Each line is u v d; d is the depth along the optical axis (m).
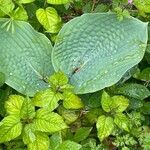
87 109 0.63
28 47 0.64
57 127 0.55
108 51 0.64
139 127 0.63
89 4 0.71
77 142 0.60
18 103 0.58
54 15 0.65
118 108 0.60
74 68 0.63
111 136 0.63
